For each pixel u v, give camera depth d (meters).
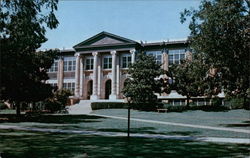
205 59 24.00
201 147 13.05
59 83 59.81
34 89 30.06
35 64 29.44
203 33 23.11
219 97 44.91
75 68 59.03
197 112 39.12
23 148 12.52
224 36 22.23
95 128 21.75
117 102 46.66
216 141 15.30
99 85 54.94
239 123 26.58
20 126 23.27
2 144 13.72
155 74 42.41
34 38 12.82
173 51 52.38
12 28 11.99
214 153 11.55
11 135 17.42
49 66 32.03
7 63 12.23
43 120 28.66
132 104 43.75
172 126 23.50
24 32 12.24
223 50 22.64
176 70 42.06
